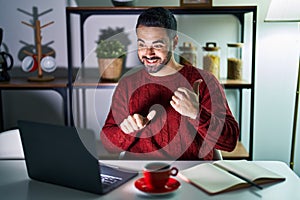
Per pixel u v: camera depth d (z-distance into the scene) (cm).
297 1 240
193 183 142
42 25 283
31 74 289
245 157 252
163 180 133
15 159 179
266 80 283
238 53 273
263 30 277
